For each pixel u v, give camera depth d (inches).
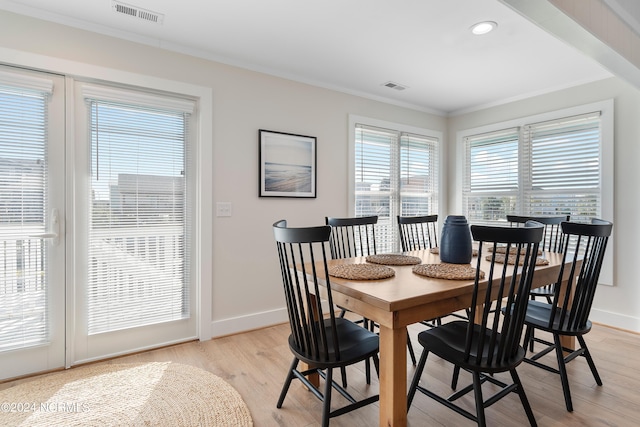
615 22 80.7
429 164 169.6
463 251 76.9
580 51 81.6
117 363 91.1
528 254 54.9
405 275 67.6
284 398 72.4
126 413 68.6
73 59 87.1
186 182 106.0
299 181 126.2
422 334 67.1
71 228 88.9
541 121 137.9
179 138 104.7
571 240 128.3
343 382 78.7
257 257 117.3
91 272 92.2
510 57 108.5
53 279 87.0
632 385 79.3
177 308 104.7
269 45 101.7
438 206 171.6
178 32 94.3
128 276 97.2
